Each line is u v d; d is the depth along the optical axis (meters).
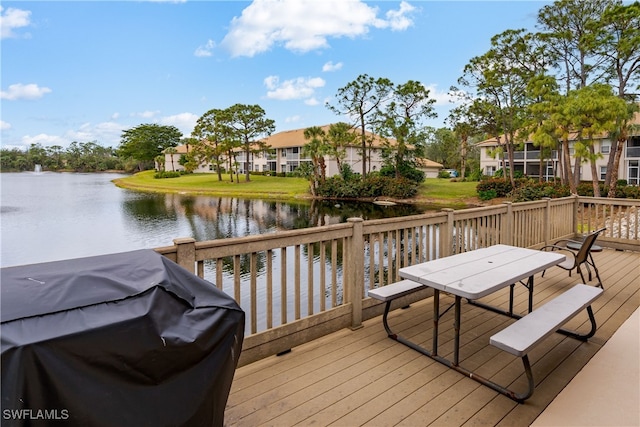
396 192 28.08
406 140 30.03
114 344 1.09
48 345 0.98
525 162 30.25
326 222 20.31
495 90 23.61
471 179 35.34
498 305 3.64
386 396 2.19
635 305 3.61
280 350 2.71
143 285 1.29
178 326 1.25
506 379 2.36
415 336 2.98
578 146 15.70
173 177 53.88
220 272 2.38
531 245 5.48
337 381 2.35
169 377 1.19
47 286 1.20
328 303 7.46
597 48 19.44
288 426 1.92
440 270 2.68
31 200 30.78
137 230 18.45
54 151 90.62
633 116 16.78
